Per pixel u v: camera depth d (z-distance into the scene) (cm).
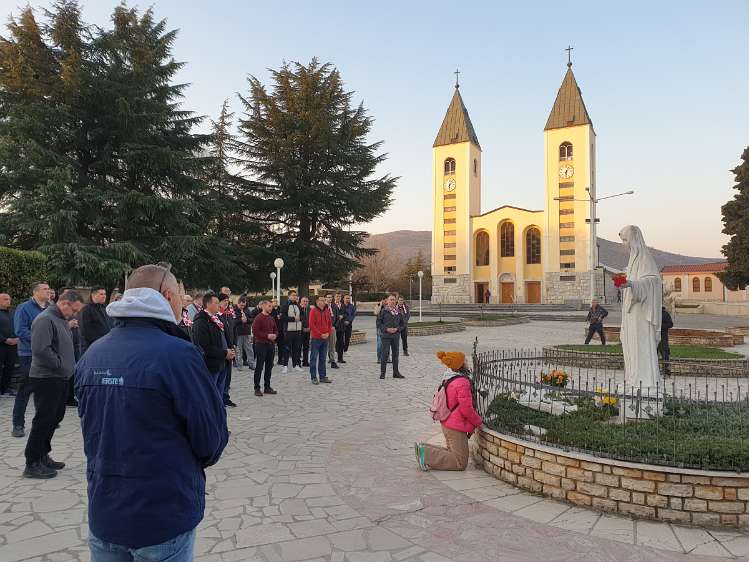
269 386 985
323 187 3397
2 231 2194
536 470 481
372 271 7919
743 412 559
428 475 536
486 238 6366
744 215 3831
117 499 199
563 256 5741
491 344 2083
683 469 412
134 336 212
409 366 1395
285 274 3400
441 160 6494
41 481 512
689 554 362
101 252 2116
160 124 2545
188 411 205
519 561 355
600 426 513
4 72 2156
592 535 393
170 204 2320
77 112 2319
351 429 729
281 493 484
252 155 3509
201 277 2767
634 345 606
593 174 5947
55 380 530
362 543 382
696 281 7488
